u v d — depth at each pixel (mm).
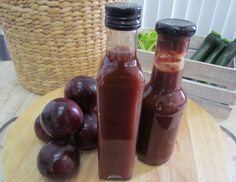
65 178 232
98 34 372
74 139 256
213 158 265
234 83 389
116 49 183
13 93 438
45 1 317
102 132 213
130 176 242
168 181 240
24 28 348
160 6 573
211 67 392
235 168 318
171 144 245
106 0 348
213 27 584
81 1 327
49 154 226
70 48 366
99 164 235
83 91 264
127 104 196
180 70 210
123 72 182
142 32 484
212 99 415
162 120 222
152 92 222
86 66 397
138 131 236
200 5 560
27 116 310
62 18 333
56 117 230
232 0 542
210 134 298
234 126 398
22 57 391
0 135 346
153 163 256
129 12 161
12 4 332
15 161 251
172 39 190
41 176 237
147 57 406
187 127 306
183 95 225
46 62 380
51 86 411
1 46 590
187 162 260
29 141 275
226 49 443
